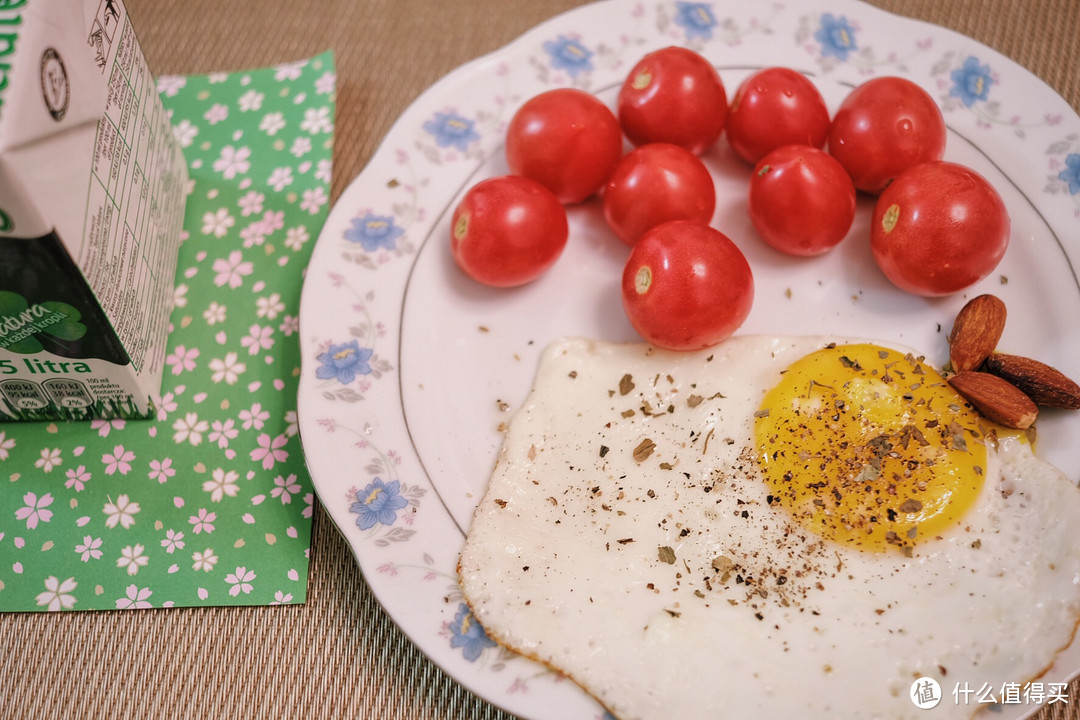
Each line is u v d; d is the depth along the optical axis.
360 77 0.36
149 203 0.31
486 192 0.30
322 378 0.30
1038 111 0.32
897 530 0.27
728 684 0.26
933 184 0.29
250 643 0.28
